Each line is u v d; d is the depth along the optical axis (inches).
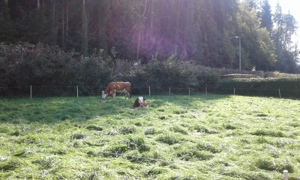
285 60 3171.8
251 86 1214.9
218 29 2368.4
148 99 772.0
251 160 238.1
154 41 1674.5
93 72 911.7
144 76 1059.3
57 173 195.5
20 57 767.1
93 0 1398.9
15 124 381.1
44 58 796.0
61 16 1317.7
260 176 205.3
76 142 283.4
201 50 1943.9
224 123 401.4
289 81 1091.3
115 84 778.2
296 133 346.9
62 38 1262.3
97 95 908.0
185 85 1165.1
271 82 1146.7
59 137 305.4
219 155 254.7
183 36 1862.7
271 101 824.3
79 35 1306.6
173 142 295.6
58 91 852.0
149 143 282.0
